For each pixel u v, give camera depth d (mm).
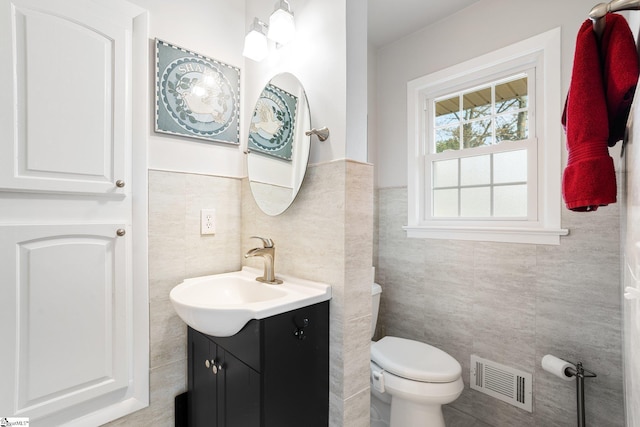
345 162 1041
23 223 913
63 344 972
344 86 1062
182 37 1292
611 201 653
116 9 1090
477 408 1667
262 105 1385
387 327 2100
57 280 964
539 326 1459
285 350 942
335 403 1071
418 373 1311
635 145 561
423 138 2004
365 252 1112
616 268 1256
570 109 710
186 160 1307
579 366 1282
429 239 1891
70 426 988
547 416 1427
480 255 1663
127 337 1110
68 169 982
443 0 1707
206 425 1141
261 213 1387
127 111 1117
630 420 777
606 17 632
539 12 1493
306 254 1171
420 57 1976
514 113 1649
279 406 925
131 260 1132
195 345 1220
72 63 991
